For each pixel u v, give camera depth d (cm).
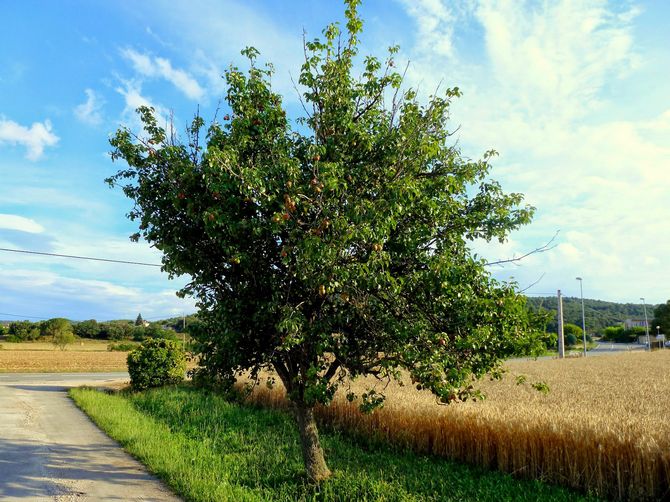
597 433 812
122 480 842
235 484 816
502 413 1055
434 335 689
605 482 772
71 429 1341
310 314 750
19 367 4222
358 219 633
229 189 673
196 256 762
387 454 1043
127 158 758
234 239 706
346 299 655
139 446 1048
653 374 2542
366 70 777
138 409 1686
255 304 736
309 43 765
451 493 782
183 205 730
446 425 1004
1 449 1080
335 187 642
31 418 1526
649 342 7894
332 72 773
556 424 872
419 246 739
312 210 682
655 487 742
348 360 745
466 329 711
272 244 732
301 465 910
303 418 831
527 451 873
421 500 741
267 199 673
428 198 734
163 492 777
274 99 779
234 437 1194
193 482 779
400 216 718
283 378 838
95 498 746
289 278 725
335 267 625
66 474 877
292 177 675
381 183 724
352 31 774
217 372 827
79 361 4981
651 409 1248
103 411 1572
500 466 898
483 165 816
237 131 729
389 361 717
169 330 9725
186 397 1792
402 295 722
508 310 714
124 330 10781
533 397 1505
